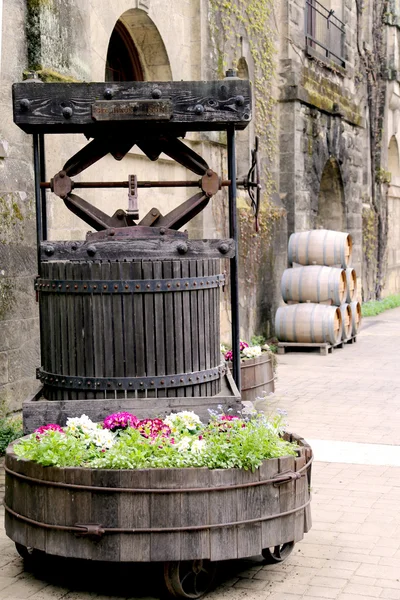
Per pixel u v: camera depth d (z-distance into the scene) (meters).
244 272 17.77
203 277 6.89
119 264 6.60
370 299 29.17
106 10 12.71
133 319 6.65
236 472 5.60
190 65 16.00
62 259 6.90
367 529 7.04
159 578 5.92
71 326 6.73
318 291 18.08
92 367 6.71
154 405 6.62
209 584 5.77
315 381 14.35
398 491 8.09
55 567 6.25
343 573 6.10
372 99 28.88
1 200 9.89
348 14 25.72
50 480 5.66
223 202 16.98
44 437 5.95
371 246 29.12
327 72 23.59
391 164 32.12
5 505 6.09
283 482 5.77
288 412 11.70
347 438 10.23
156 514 5.49
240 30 17.91
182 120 6.95
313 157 21.69
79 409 6.62
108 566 6.23
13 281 10.10
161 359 6.72
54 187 7.27
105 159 12.98
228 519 5.57
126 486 5.50
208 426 6.23
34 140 7.27
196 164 7.38
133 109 6.86
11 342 10.05
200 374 6.87
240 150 18.28
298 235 18.88
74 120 6.94
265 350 11.55
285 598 5.68
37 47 10.50
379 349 18.48
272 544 5.75
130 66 15.04
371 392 13.30
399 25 30.14
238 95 6.96
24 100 6.91
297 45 20.98
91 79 11.98
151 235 7.01
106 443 5.91
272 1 19.88
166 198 15.27
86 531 5.51
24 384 10.32
